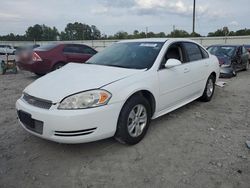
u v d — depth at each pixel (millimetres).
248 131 4074
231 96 6520
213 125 4328
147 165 3035
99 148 3449
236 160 3143
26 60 8875
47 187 2652
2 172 2908
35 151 3387
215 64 5895
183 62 4656
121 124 3273
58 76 3598
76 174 2873
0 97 6355
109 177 2811
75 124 2889
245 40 29656
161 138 3771
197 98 5434
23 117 3273
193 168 2969
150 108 3754
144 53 4191
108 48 4844
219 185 2654
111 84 3197
